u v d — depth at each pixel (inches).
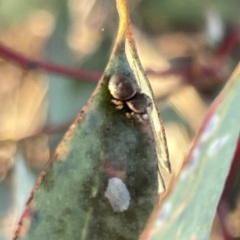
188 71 11.4
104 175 4.8
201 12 12.9
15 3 13.1
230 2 12.6
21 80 14.1
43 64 10.2
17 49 14.1
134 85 4.7
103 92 4.7
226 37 12.0
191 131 11.6
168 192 4.4
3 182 10.2
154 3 13.1
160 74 11.2
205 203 4.4
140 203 4.8
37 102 13.5
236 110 4.4
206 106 11.6
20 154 9.0
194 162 4.4
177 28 13.4
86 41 12.5
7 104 14.6
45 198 4.8
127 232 4.8
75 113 11.0
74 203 4.8
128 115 4.7
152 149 4.7
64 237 4.8
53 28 12.6
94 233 4.8
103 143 4.8
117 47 4.6
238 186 9.6
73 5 12.9
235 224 10.2
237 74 4.5
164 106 11.9
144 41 13.1
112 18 12.6
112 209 4.8
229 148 4.4
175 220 4.3
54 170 4.8
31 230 4.8
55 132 10.8
